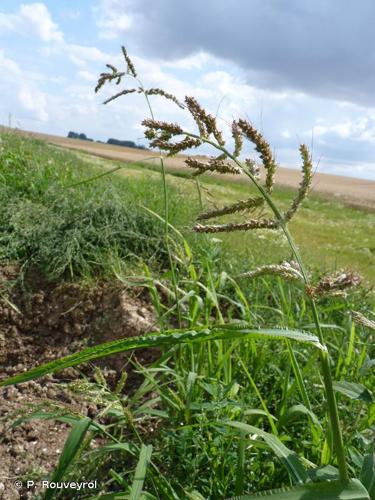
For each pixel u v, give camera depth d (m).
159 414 2.45
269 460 2.34
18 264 4.28
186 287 3.87
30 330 3.85
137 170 8.39
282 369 3.23
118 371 3.43
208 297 3.32
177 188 6.18
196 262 4.30
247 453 2.41
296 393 2.93
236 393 2.81
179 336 1.37
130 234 4.50
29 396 3.25
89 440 2.15
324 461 2.03
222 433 2.35
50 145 8.55
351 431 2.35
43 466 2.68
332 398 1.50
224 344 3.13
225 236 5.20
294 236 8.73
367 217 15.16
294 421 2.76
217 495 2.29
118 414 2.29
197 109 1.57
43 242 4.39
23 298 3.99
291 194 15.76
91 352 1.36
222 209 1.58
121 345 1.36
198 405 2.46
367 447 1.99
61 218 4.66
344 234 9.95
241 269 4.50
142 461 1.86
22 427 2.90
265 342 3.20
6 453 2.76
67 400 3.15
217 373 2.81
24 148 6.64
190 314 3.27
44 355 3.66
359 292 4.39
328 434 2.03
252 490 2.31
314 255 6.09
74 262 4.27
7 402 3.19
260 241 5.71
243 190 13.81
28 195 5.20
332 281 1.47
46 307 3.96
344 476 1.50
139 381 3.34
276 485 2.32
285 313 3.90
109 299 3.93
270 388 3.13
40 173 5.45
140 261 4.30
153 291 3.23
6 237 4.40
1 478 2.59
